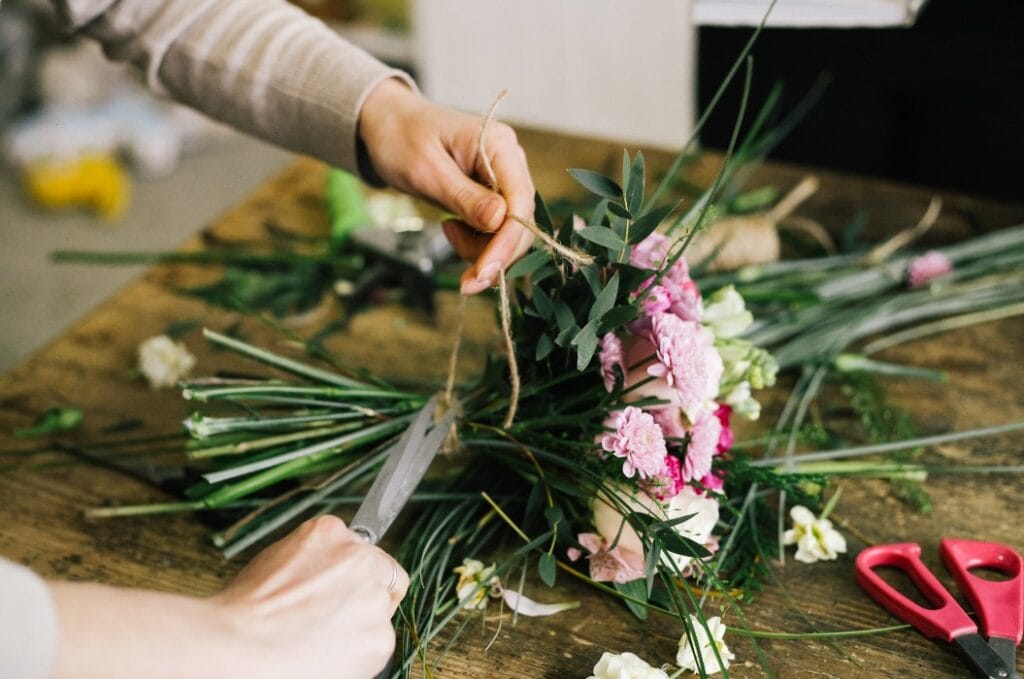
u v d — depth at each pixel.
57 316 1.83
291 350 0.96
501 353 0.80
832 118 1.39
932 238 1.05
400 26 2.28
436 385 0.88
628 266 0.72
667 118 1.58
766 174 1.15
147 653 0.57
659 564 0.73
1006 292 0.98
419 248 0.98
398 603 0.69
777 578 0.77
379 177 0.86
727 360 0.76
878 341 0.96
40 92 2.18
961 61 1.28
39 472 0.86
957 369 0.93
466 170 0.80
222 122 0.89
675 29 1.48
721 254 0.96
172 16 0.85
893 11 0.82
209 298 0.98
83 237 2.02
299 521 0.82
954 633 0.71
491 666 0.72
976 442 0.86
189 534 0.81
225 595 0.62
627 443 0.70
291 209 1.12
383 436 0.81
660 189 0.81
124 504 0.83
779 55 1.35
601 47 1.55
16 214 2.09
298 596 0.62
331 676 0.61
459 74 1.68
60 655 0.55
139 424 0.88
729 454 0.81
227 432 0.79
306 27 0.86
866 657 0.72
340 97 0.82
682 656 0.71
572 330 0.72
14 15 2.14
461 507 0.79
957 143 1.35
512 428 0.77
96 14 0.86
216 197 2.13
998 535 0.79
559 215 0.97
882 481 0.84
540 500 0.76
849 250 1.02
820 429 0.85
